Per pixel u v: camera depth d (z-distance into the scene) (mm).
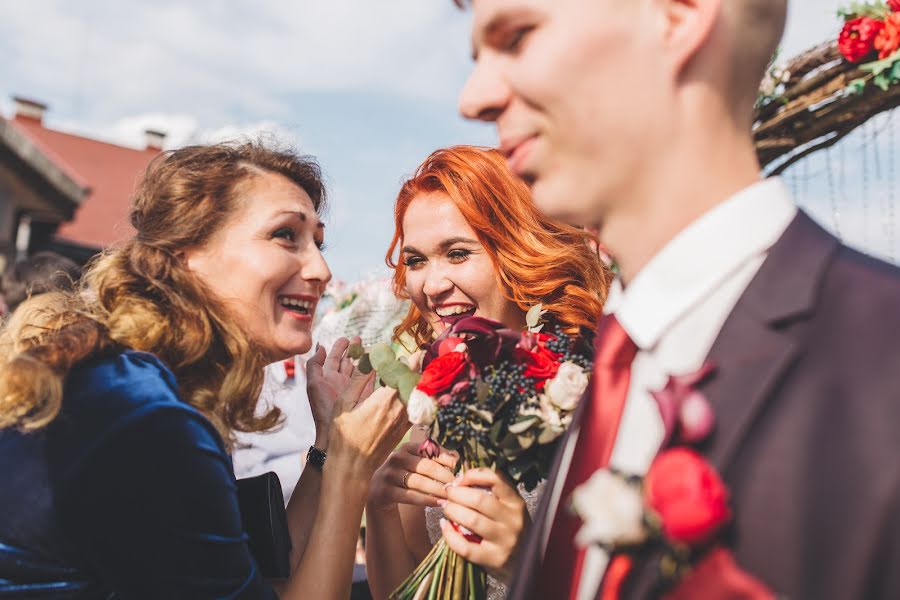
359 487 1915
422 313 2441
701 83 864
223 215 1831
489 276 2277
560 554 973
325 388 2119
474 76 939
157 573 1474
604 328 1045
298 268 1887
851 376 761
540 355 1610
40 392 1470
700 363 870
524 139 919
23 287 3672
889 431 719
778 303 828
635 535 788
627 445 920
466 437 1630
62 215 15789
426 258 2342
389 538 2121
